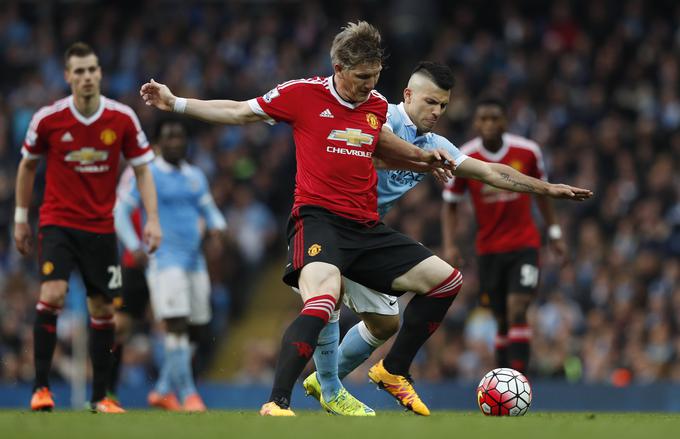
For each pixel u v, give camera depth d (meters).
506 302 34.28
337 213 21.66
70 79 27.72
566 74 69.81
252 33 76.31
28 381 50.16
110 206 28.55
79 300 45.22
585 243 56.03
